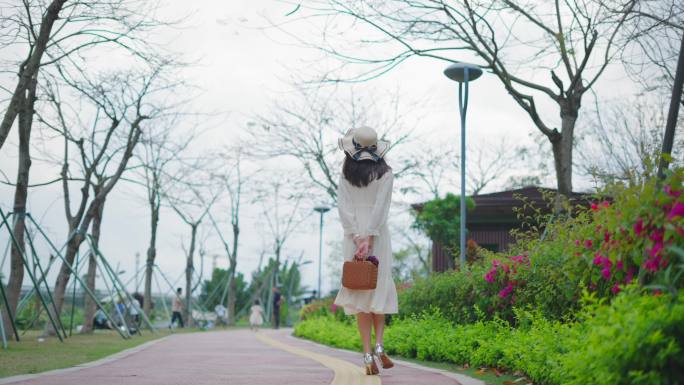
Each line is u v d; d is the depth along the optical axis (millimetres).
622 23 10758
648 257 3232
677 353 2631
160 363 7027
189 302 31312
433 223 19953
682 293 2779
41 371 5777
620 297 3041
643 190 3439
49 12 10016
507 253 7457
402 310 9805
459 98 12594
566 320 5121
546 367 4168
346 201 5062
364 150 5074
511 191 23312
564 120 12000
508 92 11836
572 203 11461
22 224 12008
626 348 2701
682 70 3967
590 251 4375
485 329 6348
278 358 8070
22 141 11820
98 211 18016
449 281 8062
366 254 4879
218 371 5887
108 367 6340
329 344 12578
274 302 31953
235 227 35500
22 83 9852
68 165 16406
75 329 21609
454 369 6172
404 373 5512
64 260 13906
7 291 11938
